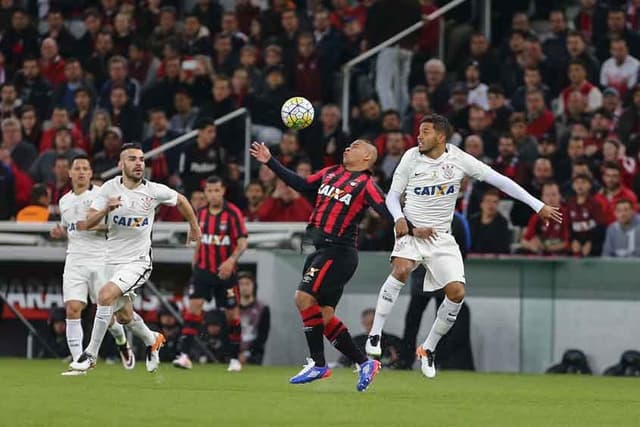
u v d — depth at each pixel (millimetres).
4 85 72812
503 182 37719
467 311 52219
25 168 66875
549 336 51812
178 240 54344
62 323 55000
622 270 51188
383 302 38969
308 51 68562
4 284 55656
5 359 54062
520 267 51969
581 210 55375
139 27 75750
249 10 75000
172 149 64938
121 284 39250
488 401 34062
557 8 74250
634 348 51000
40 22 81125
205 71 69812
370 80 68312
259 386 38250
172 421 26172
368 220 55219
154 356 41250
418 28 68812
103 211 38625
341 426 25750
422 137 38062
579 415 29844
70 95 72438
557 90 66688
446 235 38781
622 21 67188
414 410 30156
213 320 54188
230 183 60719
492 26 73750
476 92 66312
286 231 54250
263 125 66188
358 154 35500
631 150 60656
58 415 27125
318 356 35531
